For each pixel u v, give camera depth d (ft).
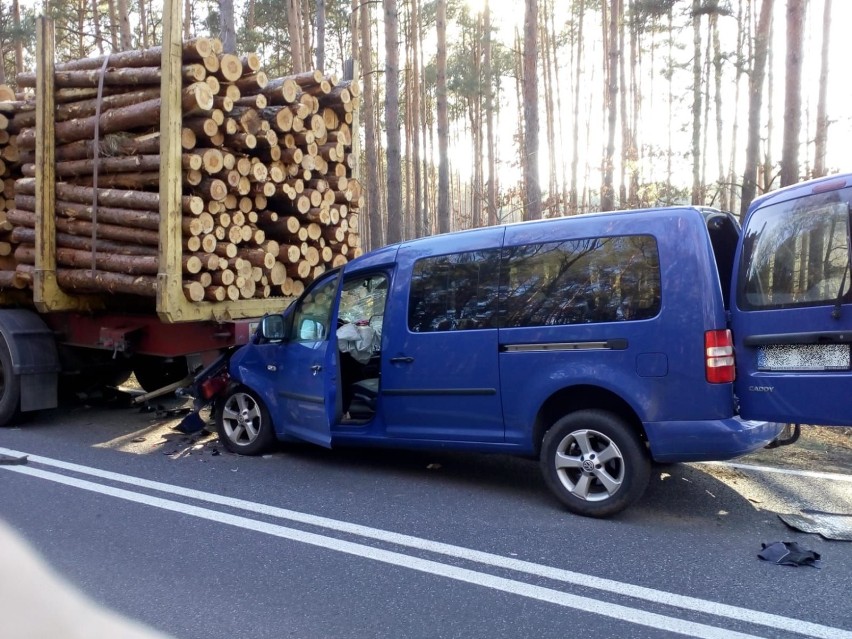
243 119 22.35
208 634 11.35
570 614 11.94
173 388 24.71
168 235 20.83
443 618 11.84
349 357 21.12
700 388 14.94
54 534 15.60
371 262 19.76
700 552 14.42
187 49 20.92
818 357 14.02
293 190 24.34
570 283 16.58
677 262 15.31
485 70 84.84
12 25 70.54
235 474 20.20
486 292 17.70
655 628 11.44
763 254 14.84
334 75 26.48
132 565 13.99
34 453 22.44
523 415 17.01
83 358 27.12
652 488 18.43
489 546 14.84
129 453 22.49
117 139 21.97
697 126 73.20
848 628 11.33
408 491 18.60
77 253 23.56
